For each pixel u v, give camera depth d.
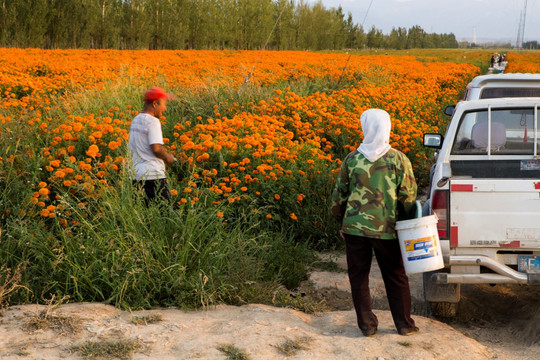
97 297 4.51
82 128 7.03
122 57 27.09
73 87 12.66
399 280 4.02
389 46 140.88
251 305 4.61
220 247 4.97
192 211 4.96
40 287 4.48
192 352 3.56
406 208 3.94
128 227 4.72
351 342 3.85
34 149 6.45
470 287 5.49
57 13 51.50
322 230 6.62
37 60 20.84
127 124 8.06
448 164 4.60
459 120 5.02
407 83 18.92
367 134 3.93
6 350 3.47
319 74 18.92
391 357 3.66
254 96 11.70
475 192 4.02
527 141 5.12
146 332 3.83
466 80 26.88
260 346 3.67
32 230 4.84
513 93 8.12
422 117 13.94
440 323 4.41
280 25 74.38
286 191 6.79
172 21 64.69
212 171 6.23
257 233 6.04
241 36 72.00
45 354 3.44
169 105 10.98
